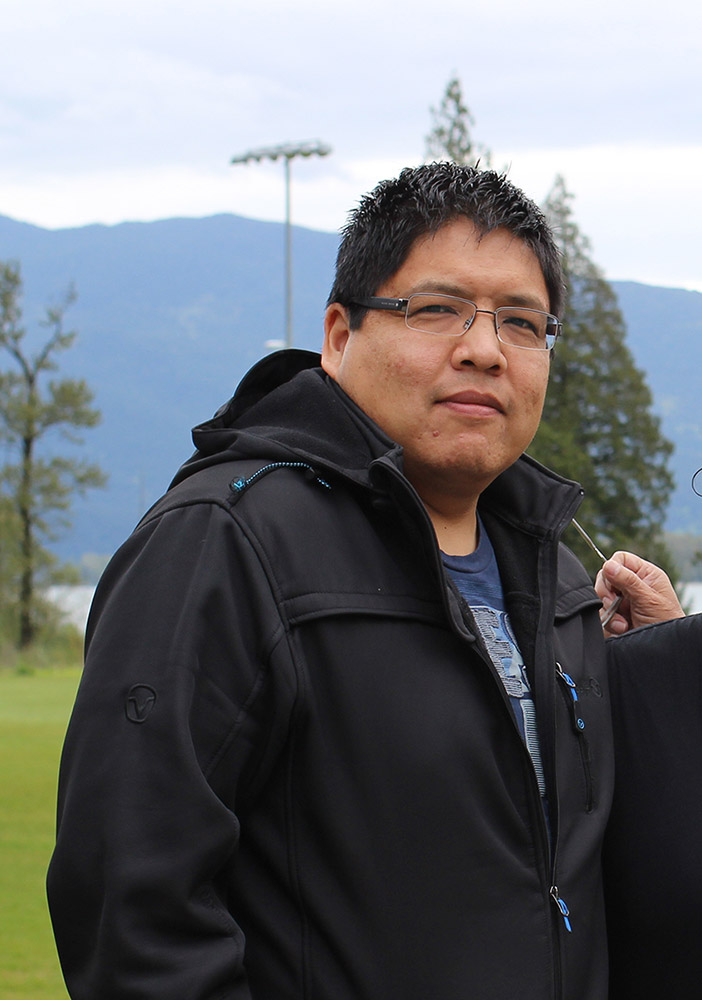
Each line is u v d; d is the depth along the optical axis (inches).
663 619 102.3
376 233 83.0
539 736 82.0
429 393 81.0
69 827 69.7
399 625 76.2
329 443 80.7
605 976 82.8
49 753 538.3
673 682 91.0
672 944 87.8
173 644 71.3
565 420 1320.1
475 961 72.9
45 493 1552.7
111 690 71.2
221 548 74.0
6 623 1525.6
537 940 75.4
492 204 82.1
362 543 77.8
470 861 73.9
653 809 89.4
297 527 76.0
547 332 86.4
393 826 72.8
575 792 83.4
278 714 72.2
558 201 1355.8
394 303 81.4
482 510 91.7
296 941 72.2
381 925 71.9
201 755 71.1
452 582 80.7
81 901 69.1
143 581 73.7
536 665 83.7
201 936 68.6
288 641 73.0
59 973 215.8
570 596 92.2
